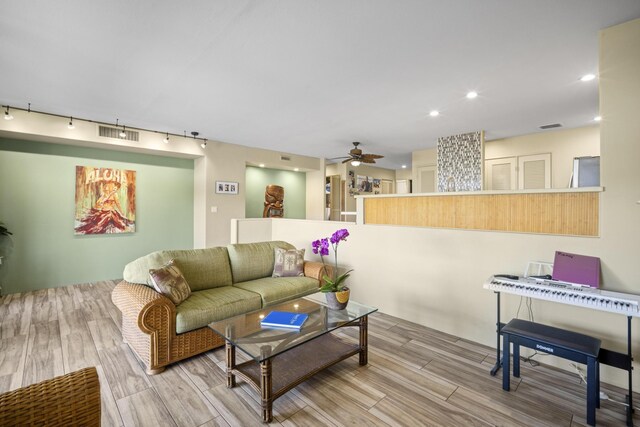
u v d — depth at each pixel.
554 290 2.06
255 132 5.12
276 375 2.04
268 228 5.49
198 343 2.47
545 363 2.44
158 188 5.62
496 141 5.75
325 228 4.31
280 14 1.99
